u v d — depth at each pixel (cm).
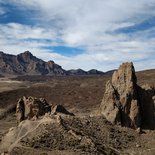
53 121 6369
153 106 7788
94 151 5647
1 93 19912
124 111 7519
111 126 7075
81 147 5709
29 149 5541
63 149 5591
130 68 7900
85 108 15475
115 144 6328
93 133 6500
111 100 7594
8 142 5956
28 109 8338
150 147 6397
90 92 19975
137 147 6384
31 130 6153
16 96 19612
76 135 6025
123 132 6962
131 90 7675
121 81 7850
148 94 7919
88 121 6900
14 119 12688
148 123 7681
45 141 5778
